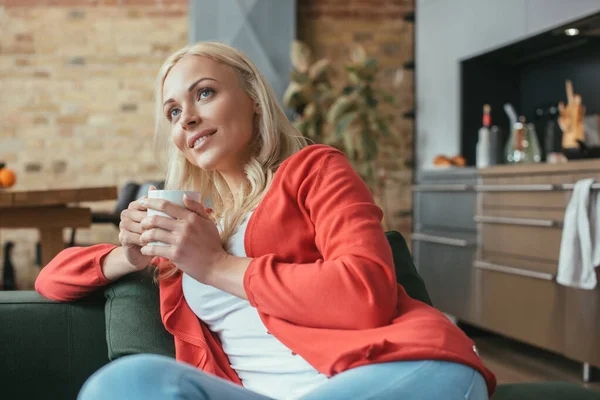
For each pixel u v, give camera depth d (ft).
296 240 3.54
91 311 4.51
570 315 9.57
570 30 11.87
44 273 4.50
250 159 4.04
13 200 9.22
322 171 3.54
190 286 3.96
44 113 17.99
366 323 2.99
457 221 12.75
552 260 10.03
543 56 14.06
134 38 18.13
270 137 3.98
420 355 2.78
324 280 3.03
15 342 4.43
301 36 18.04
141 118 18.21
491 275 11.62
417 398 2.63
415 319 3.01
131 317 4.14
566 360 10.78
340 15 18.17
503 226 11.31
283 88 17.46
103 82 18.11
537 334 10.34
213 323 3.95
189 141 3.92
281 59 17.51
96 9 18.04
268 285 3.16
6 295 4.56
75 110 18.06
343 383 2.68
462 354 2.85
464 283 12.50
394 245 4.48
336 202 3.36
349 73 16.94
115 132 18.13
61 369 4.47
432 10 16.20
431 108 16.25
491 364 10.49
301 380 3.29
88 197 9.89
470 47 14.39
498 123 14.94
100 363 4.50
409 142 18.11
